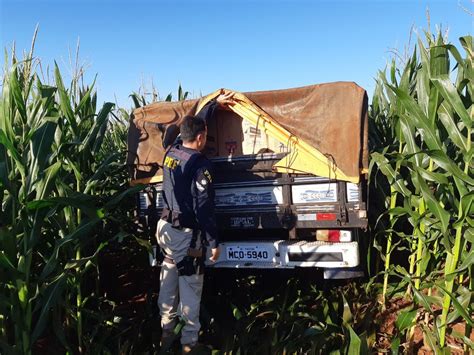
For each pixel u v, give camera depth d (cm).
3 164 278
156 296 512
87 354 371
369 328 395
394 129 466
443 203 379
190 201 377
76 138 405
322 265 416
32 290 297
